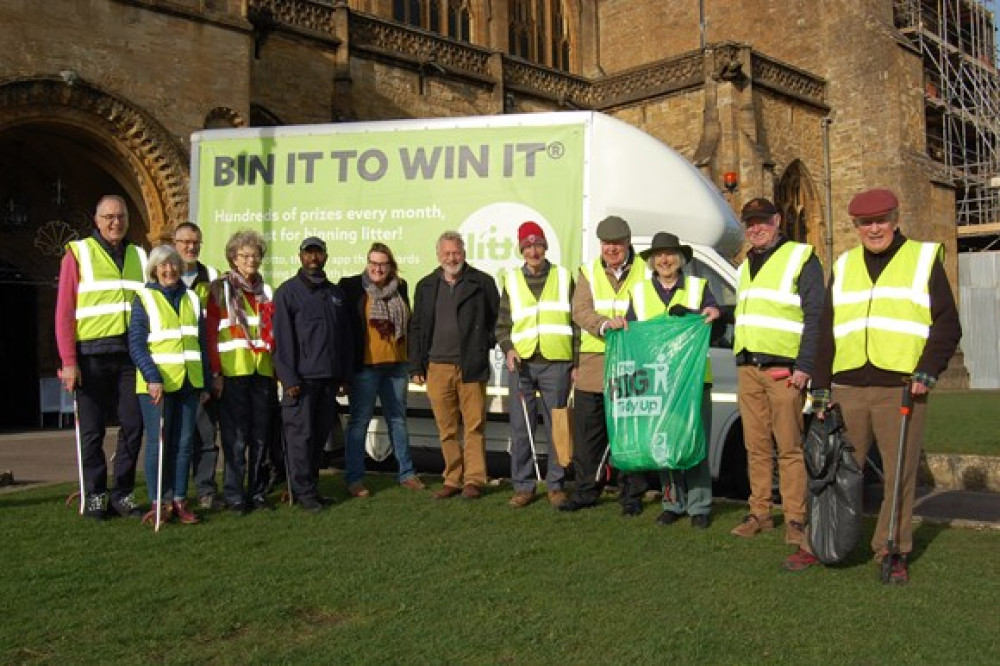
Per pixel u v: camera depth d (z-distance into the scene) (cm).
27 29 1670
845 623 524
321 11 2523
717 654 474
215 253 1088
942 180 3459
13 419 2197
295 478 852
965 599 571
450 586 594
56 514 830
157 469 789
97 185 2053
